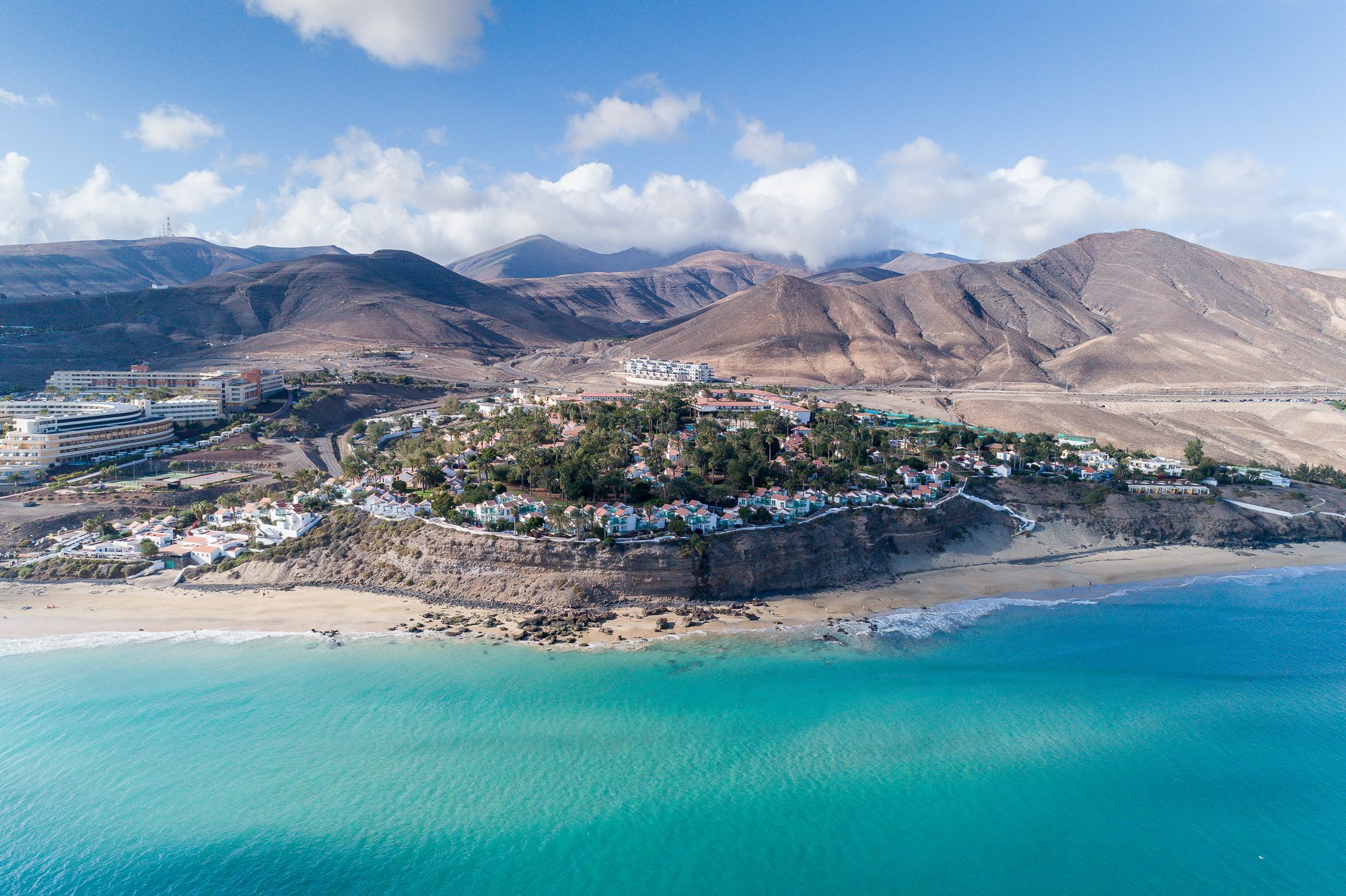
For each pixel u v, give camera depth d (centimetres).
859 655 13750
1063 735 11488
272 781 10038
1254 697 12594
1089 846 9306
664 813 9656
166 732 10962
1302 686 12950
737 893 8506
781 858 9019
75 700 11712
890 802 9962
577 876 8688
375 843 9069
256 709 11556
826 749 11000
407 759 10512
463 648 13538
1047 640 14550
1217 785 10431
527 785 10106
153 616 14638
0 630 13975
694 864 8875
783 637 14325
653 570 15612
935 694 12488
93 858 8775
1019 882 8738
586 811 9681
